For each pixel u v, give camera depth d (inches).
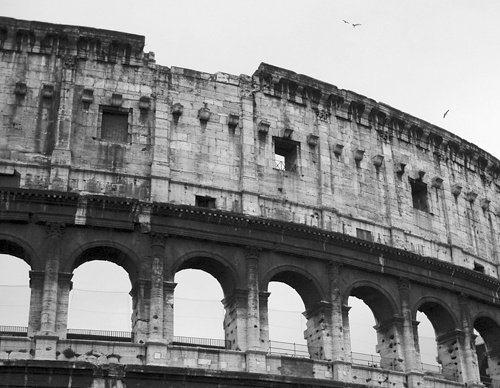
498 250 3105.3
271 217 2456.9
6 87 2329.0
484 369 3427.7
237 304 2276.1
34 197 2171.5
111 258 2267.5
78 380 1984.5
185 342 2564.0
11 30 2386.8
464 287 2773.1
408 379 2450.8
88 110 2365.9
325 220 2536.9
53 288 2091.5
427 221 2847.0
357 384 2290.8
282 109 2637.8
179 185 2368.4
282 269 2389.3
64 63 2396.7
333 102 2753.4
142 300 2169.0
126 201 2233.0
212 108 2517.2
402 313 2554.1
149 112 2425.0
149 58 2491.4
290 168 2608.3
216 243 2324.1
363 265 2527.1
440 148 3041.3
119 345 2084.2
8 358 1994.3
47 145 2288.4
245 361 2198.6
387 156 2819.9
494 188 3248.0
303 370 2268.7
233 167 2471.7
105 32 2445.9
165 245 2257.6
